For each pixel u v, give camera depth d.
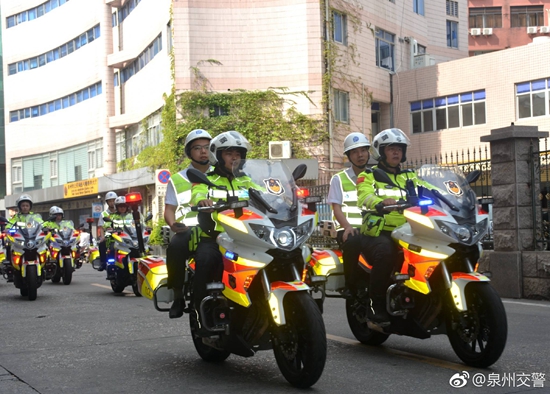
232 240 5.36
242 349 5.38
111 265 13.18
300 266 5.32
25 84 47.81
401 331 6.07
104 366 6.25
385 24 30.56
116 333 8.08
